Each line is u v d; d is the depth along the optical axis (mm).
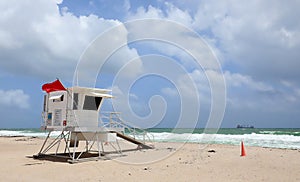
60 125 17469
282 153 21500
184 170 13922
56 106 17922
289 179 11602
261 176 12273
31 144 32188
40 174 12688
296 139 44375
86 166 15117
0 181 11102
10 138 46312
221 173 13039
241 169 14172
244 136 53875
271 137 50281
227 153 21844
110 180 11398
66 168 14398
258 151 23234
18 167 14680
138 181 11219
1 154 21406
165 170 13930
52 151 23797
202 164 16047
